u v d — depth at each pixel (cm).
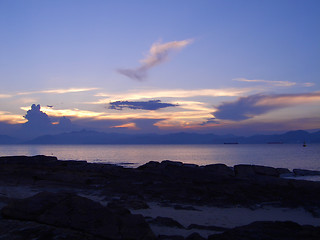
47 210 849
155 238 783
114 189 1992
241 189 1867
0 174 2484
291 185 1942
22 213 848
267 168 2542
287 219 1314
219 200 1689
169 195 1784
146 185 2044
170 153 12788
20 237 718
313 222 1264
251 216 1361
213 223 1198
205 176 2203
